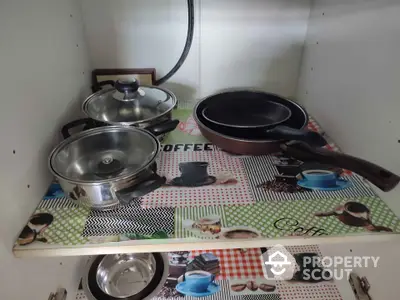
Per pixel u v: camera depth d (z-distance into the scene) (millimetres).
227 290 892
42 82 669
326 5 822
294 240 564
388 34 591
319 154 631
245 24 923
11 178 555
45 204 635
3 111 535
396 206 597
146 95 837
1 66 530
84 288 893
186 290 892
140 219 598
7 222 541
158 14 896
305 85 970
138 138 712
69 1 804
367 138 668
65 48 784
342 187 668
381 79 616
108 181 580
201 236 565
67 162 666
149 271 965
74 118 843
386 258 632
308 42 931
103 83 943
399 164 574
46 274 684
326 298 862
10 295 540
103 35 920
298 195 650
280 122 741
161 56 957
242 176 703
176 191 661
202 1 886
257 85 1018
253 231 575
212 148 794
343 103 758
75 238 565
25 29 604
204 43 944
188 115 934
